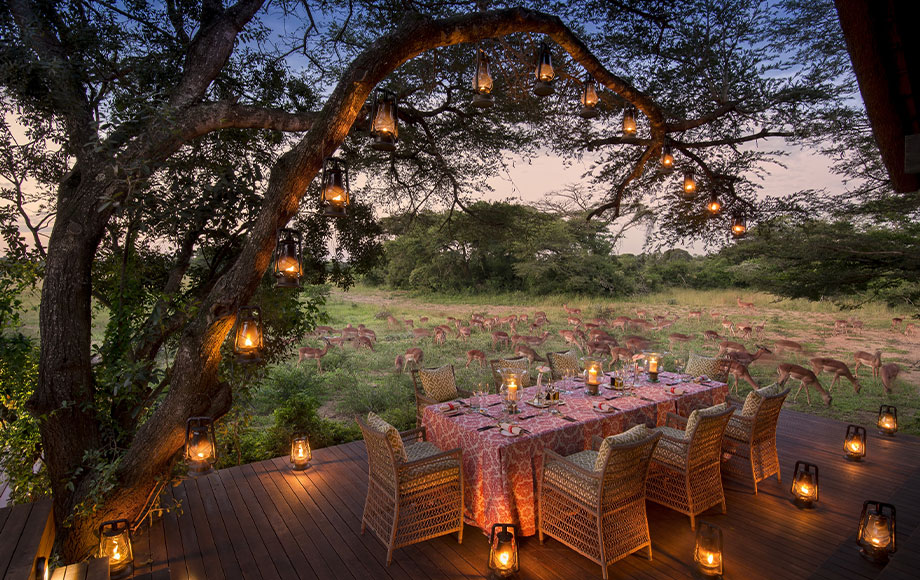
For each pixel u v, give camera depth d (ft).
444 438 15.25
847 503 15.35
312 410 21.76
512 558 11.65
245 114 14.61
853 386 31.73
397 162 23.84
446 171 23.81
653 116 15.08
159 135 13.42
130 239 14.58
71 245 12.87
